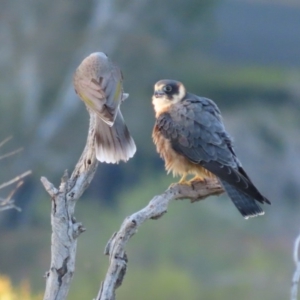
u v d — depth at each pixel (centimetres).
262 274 2097
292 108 3262
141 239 2181
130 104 3056
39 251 2498
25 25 3066
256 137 2988
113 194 2811
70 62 3102
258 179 2825
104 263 1984
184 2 3153
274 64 3575
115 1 3112
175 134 839
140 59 3145
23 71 3058
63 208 658
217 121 845
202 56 3600
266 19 4012
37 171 2927
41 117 3047
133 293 1919
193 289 1998
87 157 669
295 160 2902
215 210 2341
